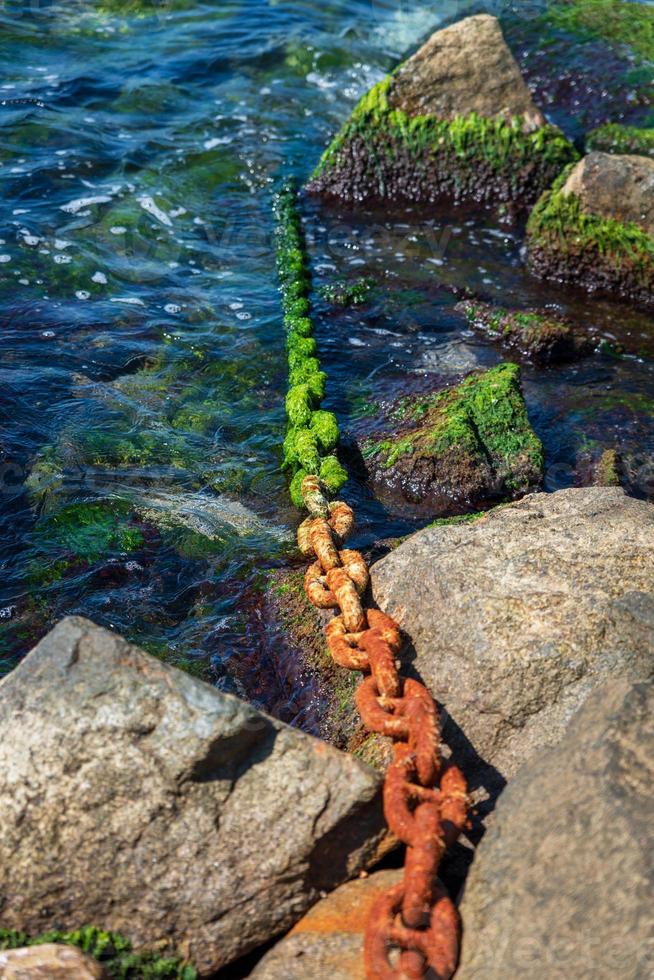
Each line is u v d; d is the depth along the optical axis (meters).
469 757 3.85
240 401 6.88
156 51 12.73
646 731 3.11
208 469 6.18
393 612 4.41
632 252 8.53
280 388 7.06
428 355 7.55
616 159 8.60
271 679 4.76
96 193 9.38
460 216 9.95
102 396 6.71
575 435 6.70
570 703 3.79
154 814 3.20
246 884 3.21
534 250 8.97
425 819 3.17
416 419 6.52
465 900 3.03
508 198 9.95
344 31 13.88
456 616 4.10
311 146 10.99
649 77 12.09
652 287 8.54
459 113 9.95
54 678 3.34
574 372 7.49
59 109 10.89
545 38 13.18
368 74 12.80
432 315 8.13
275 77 12.45
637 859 2.74
